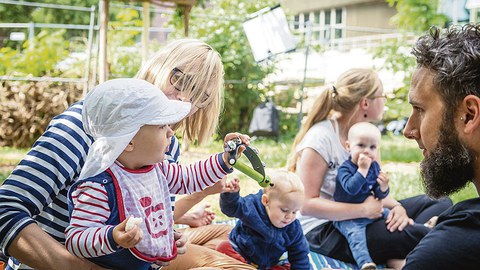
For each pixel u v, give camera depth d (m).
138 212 1.69
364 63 11.34
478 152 1.54
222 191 2.49
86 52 9.16
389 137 9.03
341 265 3.00
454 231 1.53
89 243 1.54
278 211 2.52
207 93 2.03
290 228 2.62
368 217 2.99
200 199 2.57
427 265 1.52
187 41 2.03
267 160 7.21
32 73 8.31
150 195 1.74
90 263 1.64
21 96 7.82
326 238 3.11
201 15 8.95
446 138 1.57
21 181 1.66
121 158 1.71
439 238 1.54
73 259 1.61
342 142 3.17
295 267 2.65
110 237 1.51
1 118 7.79
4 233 1.60
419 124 1.66
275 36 6.57
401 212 3.03
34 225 1.62
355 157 3.04
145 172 1.75
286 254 2.78
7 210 1.62
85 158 1.75
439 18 10.73
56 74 8.36
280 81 9.68
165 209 1.81
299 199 2.53
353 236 2.96
